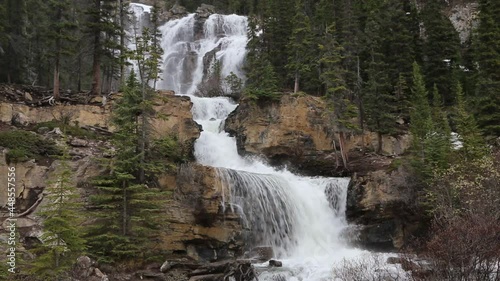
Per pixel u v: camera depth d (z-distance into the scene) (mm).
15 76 36594
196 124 33125
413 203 27734
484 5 42938
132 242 19781
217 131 37719
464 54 49938
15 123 27109
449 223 19641
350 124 33250
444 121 34562
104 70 39969
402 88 41062
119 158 20922
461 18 72562
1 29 33062
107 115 29891
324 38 36250
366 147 36844
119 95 31312
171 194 22547
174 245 21969
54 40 31953
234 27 67750
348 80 39344
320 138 35906
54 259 16531
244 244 24734
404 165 29047
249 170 33469
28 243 19438
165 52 63844
